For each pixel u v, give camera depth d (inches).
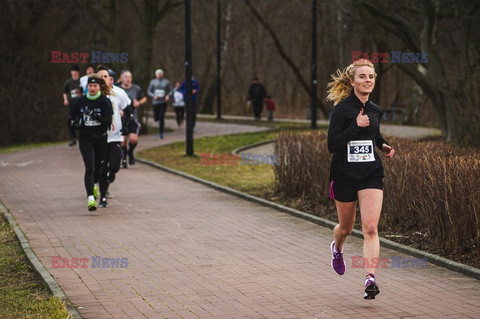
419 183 707.4
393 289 556.7
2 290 569.6
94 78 881.5
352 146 529.7
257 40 4146.2
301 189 994.7
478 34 1669.5
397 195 762.8
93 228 805.2
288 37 4067.4
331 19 3467.0
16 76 2283.5
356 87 534.3
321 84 3821.4
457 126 1635.1
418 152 767.1
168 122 2785.4
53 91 2308.1
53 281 577.9
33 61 2293.3
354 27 2623.0
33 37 2294.5
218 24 2910.9
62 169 1358.3
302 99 4227.4
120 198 1023.0
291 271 615.2
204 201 1003.9
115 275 601.9
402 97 3747.5
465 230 648.4
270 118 2925.7
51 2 2294.5
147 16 2306.8
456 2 1667.1
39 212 907.4
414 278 588.4
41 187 1127.0
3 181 1197.1
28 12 2276.1
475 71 1567.4
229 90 4220.0
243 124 2628.0
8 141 2267.5
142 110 2198.6
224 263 644.7
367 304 516.7
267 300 527.8
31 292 562.6
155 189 1114.1
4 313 503.8
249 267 629.6
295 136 1011.3
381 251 687.7
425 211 701.9
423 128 2486.5
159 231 791.1
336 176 538.6
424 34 1755.7
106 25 2284.7
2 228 813.2
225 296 539.2
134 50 3053.6
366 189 528.1
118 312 501.7
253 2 3331.7
